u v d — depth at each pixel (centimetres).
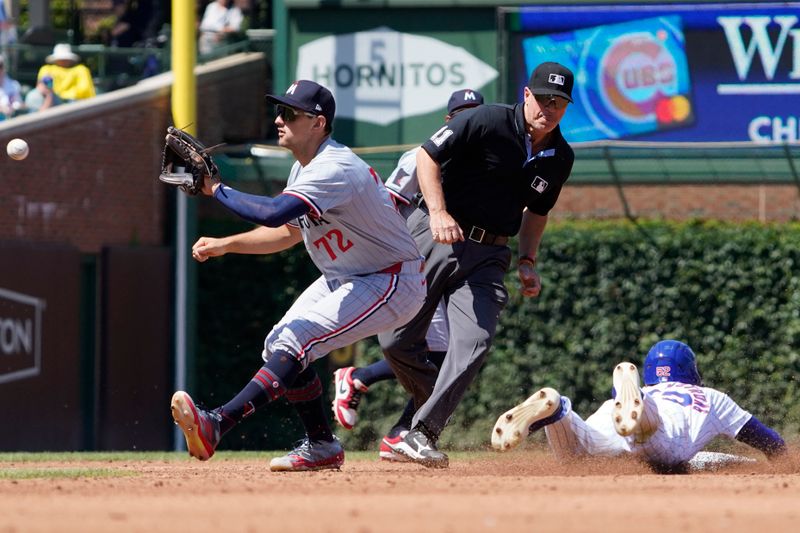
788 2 6262
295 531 1356
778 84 6281
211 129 7094
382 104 6556
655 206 6322
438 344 2966
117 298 6462
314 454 2512
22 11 8531
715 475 2348
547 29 6412
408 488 1958
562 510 1592
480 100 3234
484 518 1491
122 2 8894
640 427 2323
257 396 2283
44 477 2364
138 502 1706
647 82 6350
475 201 2580
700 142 6309
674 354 2509
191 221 6400
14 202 6128
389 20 6550
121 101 6531
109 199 6500
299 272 6644
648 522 1454
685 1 6328
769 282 6153
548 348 6238
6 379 5966
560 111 2530
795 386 6097
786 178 6234
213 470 2717
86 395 6412
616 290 6241
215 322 6594
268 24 7975
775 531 1376
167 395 6644
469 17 6494
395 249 2362
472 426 6219
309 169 2288
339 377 3112
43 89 6756
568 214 6353
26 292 6100
